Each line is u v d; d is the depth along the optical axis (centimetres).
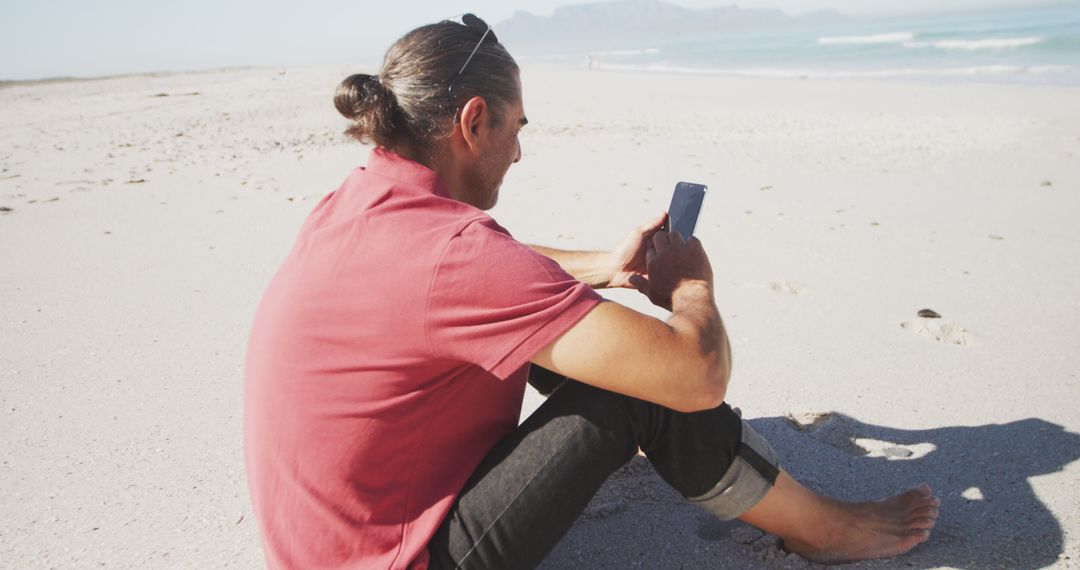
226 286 404
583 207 555
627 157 762
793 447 231
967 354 295
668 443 149
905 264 410
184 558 192
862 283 383
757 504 159
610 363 117
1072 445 223
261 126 1123
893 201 549
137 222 543
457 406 131
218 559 191
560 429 138
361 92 132
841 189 594
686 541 188
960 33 4166
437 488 135
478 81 131
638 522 197
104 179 709
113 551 196
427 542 132
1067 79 1652
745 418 253
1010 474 210
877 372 283
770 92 1515
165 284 410
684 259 143
